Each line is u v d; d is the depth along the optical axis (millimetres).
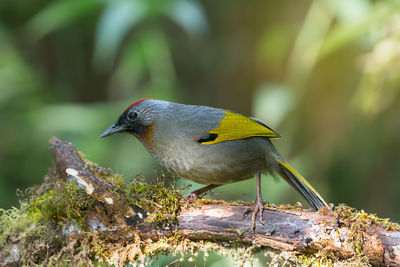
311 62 12773
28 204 6129
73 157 6906
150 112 7582
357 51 13523
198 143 7238
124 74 15773
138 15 12688
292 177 7836
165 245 6242
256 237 6117
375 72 11273
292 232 5996
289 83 13875
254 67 16328
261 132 7461
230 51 16625
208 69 16797
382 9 10938
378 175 13445
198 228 6211
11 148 13438
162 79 14609
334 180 13836
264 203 6410
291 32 15188
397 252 5668
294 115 14188
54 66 16469
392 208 13211
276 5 16078
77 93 16641
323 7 13344
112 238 6102
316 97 14039
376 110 12000
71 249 5953
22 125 13664
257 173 7641
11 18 16047
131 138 13922
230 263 9133
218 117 7406
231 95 16609
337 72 13836
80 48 16578
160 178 7273
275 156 7582
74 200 6016
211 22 16875
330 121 13875
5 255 5906
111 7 12531
